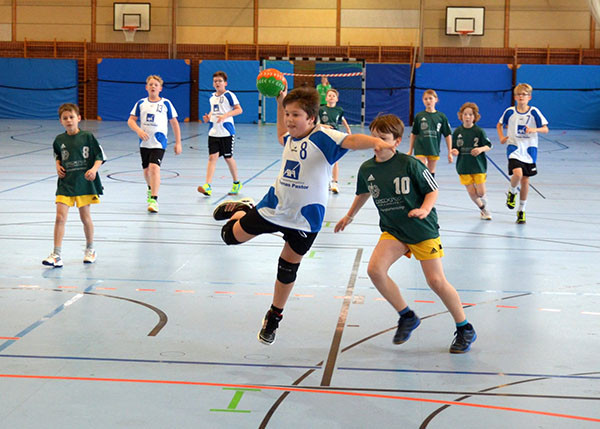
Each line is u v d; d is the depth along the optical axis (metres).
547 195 11.31
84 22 27.41
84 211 6.46
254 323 4.92
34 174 12.84
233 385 3.83
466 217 9.35
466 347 4.39
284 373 4.02
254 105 27.16
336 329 4.82
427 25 26.92
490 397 3.70
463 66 26.42
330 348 4.46
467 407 3.57
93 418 3.40
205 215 9.09
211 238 7.70
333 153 4.12
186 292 5.63
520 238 7.96
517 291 5.77
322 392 3.75
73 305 5.25
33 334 4.61
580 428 3.33
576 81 26.03
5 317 4.95
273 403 3.60
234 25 27.27
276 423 3.36
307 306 5.32
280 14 27.12
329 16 27.09
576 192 11.64
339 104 27.25
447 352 4.40
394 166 4.37
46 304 5.27
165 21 27.31
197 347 4.43
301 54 27.20
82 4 27.31
